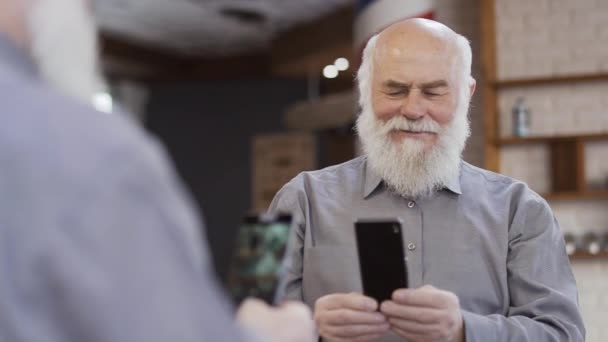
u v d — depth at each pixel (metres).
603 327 4.76
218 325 0.74
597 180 4.91
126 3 9.05
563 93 4.94
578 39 4.95
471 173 2.06
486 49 4.92
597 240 4.76
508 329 1.77
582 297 4.77
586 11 4.93
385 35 2.03
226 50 11.26
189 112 11.89
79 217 0.69
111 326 0.68
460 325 1.64
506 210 1.99
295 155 10.55
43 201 0.69
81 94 0.84
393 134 1.99
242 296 1.04
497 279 1.94
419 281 1.94
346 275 1.98
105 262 0.69
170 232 0.72
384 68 1.98
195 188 11.86
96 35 0.91
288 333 0.97
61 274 0.68
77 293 0.68
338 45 9.13
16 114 0.72
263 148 10.81
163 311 0.69
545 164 4.96
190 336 0.70
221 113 11.77
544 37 4.98
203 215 11.82
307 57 9.77
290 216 1.07
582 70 4.93
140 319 0.69
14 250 0.69
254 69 11.26
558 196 4.80
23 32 0.81
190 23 9.94
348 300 1.59
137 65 11.04
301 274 2.05
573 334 1.84
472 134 5.14
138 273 0.69
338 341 1.61
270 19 9.67
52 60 0.83
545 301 1.87
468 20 5.20
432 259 1.95
